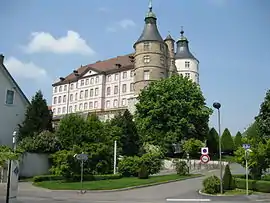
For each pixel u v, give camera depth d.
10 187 13.12
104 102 95.62
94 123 34.59
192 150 51.09
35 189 24.61
